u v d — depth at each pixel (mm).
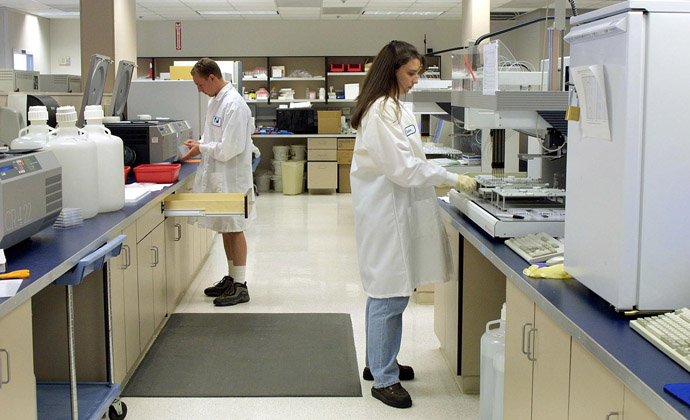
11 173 1937
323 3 10000
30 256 2061
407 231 2768
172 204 3701
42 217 2137
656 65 1494
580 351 1552
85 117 2918
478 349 3025
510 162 3623
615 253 1581
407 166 2631
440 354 3545
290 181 10227
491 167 3693
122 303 2896
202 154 4465
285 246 6340
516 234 2412
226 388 3080
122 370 2895
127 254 2957
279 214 8312
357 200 2832
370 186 2793
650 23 1484
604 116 1618
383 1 9828
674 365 1294
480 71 2924
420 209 2826
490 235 2500
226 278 4617
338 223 7648
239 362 3398
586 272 1757
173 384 3117
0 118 3223
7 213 1872
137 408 2871
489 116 2699
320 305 4438
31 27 12008
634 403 1281
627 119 1509
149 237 3438
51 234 2416
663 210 1537
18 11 11484
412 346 3668
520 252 2209
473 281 2982
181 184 4027
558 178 2797
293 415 2820
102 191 2879
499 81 3004
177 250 4344
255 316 4176
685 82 1505
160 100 5539
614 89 1564
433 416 2814
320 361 3422
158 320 3729
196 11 10703
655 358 1329
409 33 11891
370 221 2781
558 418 1705
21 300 1666
